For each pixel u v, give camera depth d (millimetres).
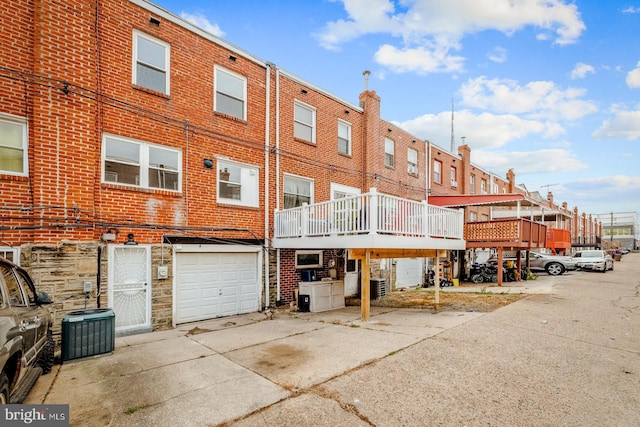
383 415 3930
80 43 7473
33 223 6816
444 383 4730
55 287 6922
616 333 7035
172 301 8633
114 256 7836
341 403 4223
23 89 6832
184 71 9234
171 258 8672
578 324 7742
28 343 4098
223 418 3922
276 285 11008
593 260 20750
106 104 7855
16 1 6820
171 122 8898
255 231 10578
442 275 16312
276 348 6570
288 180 11891
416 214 9617
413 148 18094
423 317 9039
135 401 4379
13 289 4250
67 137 7219
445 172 20828
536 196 39312
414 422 3775
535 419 3799
